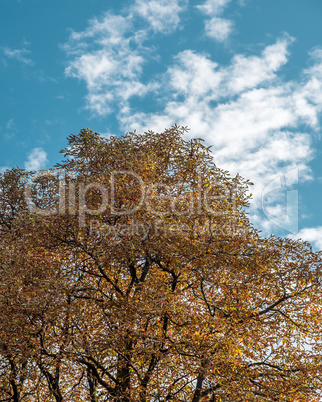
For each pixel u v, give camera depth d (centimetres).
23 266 1436
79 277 1562
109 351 1390
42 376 1534
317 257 1600
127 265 1592
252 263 1496
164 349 1382
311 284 1606
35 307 1278
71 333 1371
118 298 1492
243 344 1516
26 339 1316
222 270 1523
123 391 1362
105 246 1502
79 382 1586
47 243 1539
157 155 1869
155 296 1346
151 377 1357
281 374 1462
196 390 1398
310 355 1577
